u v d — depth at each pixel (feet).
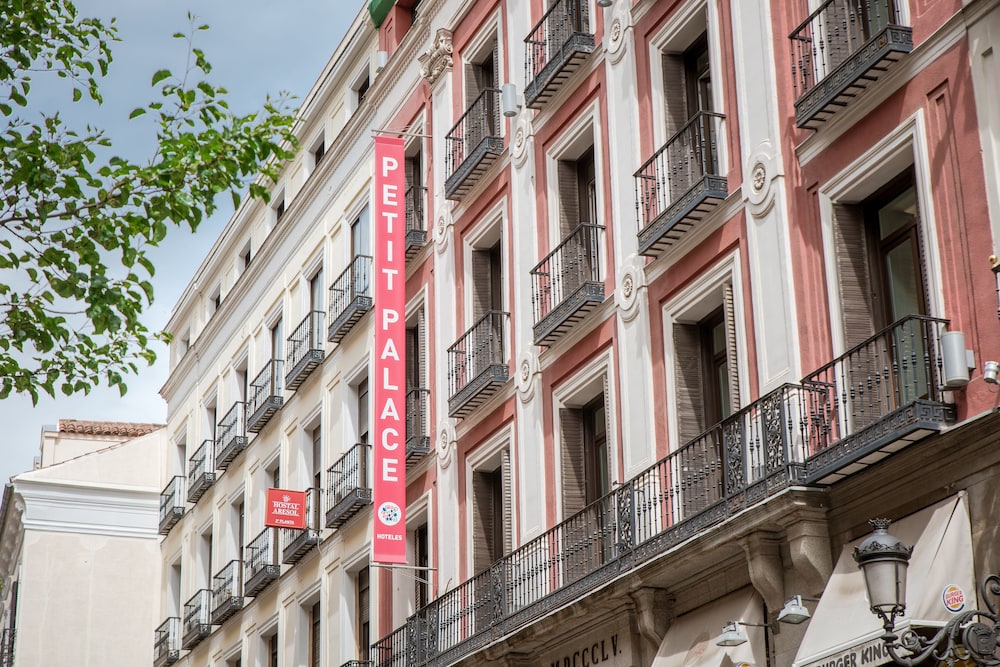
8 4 55.52
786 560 57.06
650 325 70.69
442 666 84.02
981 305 49.39
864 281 57.11
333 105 128.06
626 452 71.26
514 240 86.84
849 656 49.29
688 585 64.03
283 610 123.24
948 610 46.52
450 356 93.25
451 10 100.68
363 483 109.29
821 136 59.11
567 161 82.99
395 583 99.50
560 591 71.56
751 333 62.49
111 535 164.76
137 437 171.22
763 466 57.26
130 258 54.70
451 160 97.86
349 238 119.34
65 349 56.13
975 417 47.62
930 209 52.16
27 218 54.08
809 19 58.85
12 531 172.24
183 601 152.05
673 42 72.28
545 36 85.66
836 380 55.16
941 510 49.01
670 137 71.51
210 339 156.76
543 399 80.89
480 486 89.30
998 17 50.08
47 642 158.81
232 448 138.10
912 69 53.98
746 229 63.52
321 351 120.47
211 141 54.70
